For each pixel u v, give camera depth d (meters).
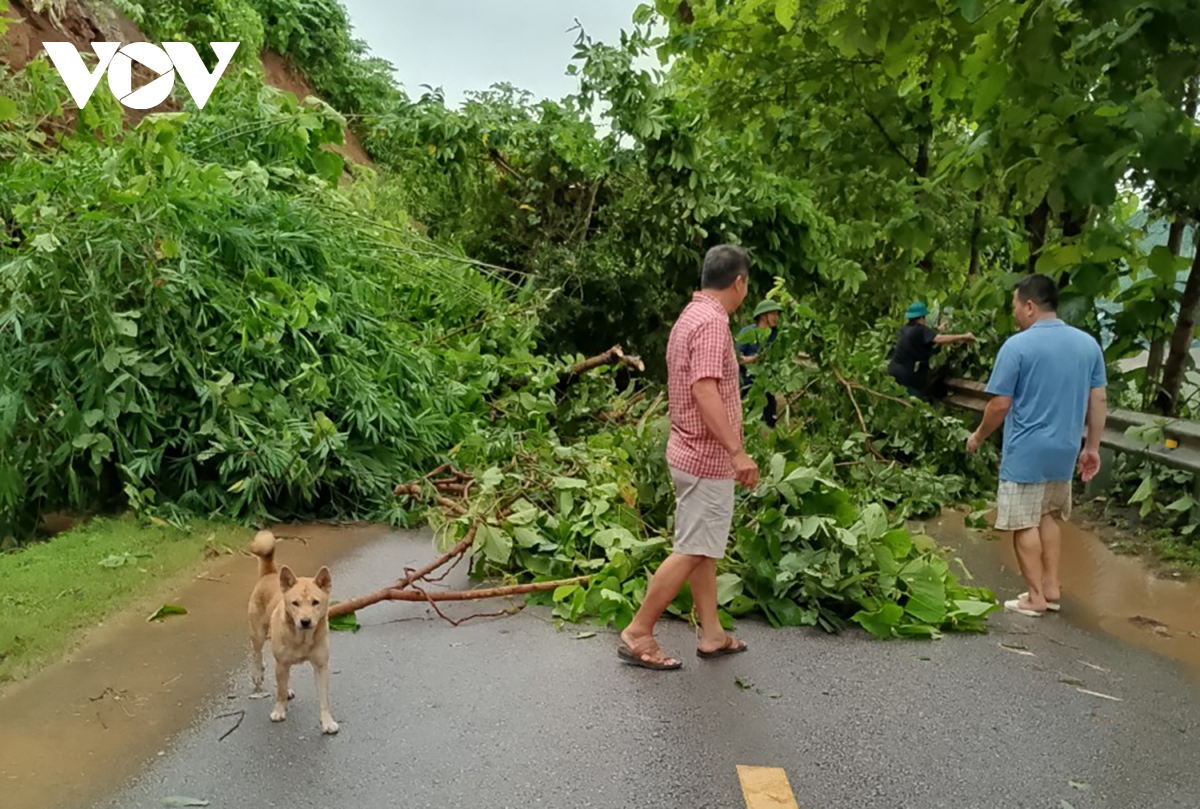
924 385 10.26
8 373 6.18
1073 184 6.46
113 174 6.86
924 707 4.04
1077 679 4.39
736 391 4.35
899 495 7.94
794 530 5.20
